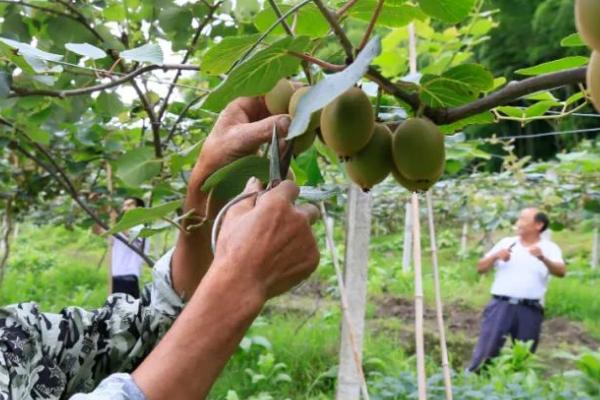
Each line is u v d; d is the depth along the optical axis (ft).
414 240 7.41
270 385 17.51
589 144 21.75
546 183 18.31
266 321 24.50
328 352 20.36
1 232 22.25
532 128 51.83
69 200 17.99
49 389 4.20
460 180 19.89
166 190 7.31
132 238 5.08
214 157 4.08
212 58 3.56
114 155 11.32
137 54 4.02
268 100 3.96
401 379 14.33
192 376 3.21
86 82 7.39
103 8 7.79
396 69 8.89
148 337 4.86
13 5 7.39
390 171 3.48
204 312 3.24
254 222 3.30
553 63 3.98
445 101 3.67
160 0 7.54
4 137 9.57
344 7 3.82
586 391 15.11
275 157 3.47
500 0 46.96
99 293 31.48
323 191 3.96
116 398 3.12
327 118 3.32
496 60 49.03
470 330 26.94
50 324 4.51
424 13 3.85
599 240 40.60
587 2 2.34
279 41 3.00
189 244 4.61
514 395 14.06
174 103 9.15
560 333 26.94
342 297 8.25
